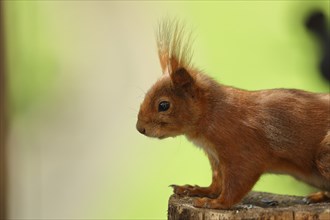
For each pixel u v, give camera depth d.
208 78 6.60
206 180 17.08
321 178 6.58
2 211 11.59
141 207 17.97
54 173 19.28
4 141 11.64
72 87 20.34
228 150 6.36
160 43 6.85
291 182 9.29
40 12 20.47
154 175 18.31
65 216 18.61
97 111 20.47
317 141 6.46
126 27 20.84
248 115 6.39
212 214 6.11
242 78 17.28
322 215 5.96
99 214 18.67
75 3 20.98
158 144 18.70
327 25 9.55
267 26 17.92
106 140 20.14
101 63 20.72
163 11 19.69
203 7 18.88
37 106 19.19
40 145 19.02
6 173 11.66
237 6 18.66
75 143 19.94
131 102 20.52
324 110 6.54
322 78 9.56
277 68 16.66
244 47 18.08
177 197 6.81
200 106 6.45
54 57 20.22
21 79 18.69
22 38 19.31
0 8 11.87
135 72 20.70
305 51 10.32
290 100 6.52
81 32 20.81
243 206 6.54
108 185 19.20
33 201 18.22
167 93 6.48
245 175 6.33
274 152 6.40
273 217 6.00
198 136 6.54
